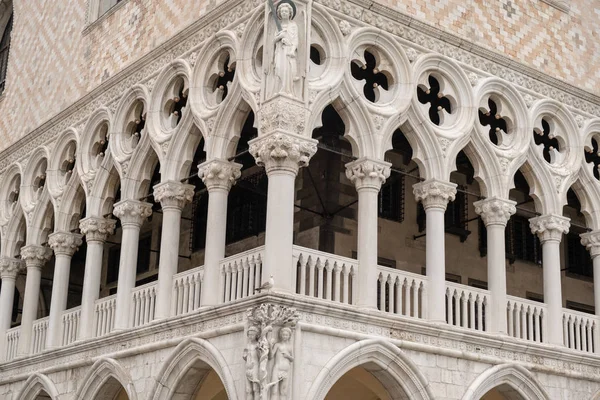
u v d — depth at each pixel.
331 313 25.03
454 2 30.31
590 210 32.59
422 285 27.86
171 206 29.14
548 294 30.62
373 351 25.66
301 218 32.59
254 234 34.81
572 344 30.88
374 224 26.73
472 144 29.77
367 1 27.94
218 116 27.62
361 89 27.39
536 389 29.12
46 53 38.97
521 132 30.94
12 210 38.31
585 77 33.72
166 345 27.45
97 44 35.19
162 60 30.88
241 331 24.75
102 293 42.84
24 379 34.78
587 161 34.38
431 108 33.03
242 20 27.66
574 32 33.91
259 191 33.91
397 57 28.48
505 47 31.31
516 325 29.50
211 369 27.14
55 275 34.12
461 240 36.03
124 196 30.91
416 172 35.09
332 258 25.91
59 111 36.19
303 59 26.08
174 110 31.05
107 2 36.47
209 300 26.58
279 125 25.20
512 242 37.97
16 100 40.53
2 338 36.84
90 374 30.53
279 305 24.03
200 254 37.38
